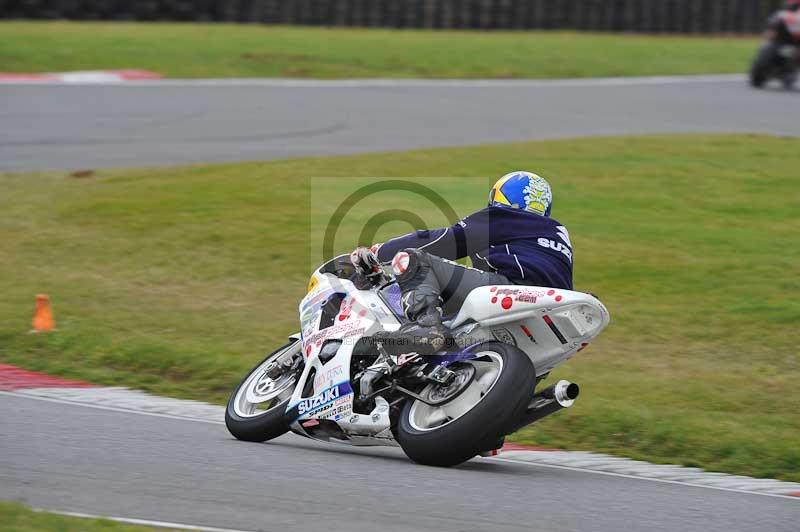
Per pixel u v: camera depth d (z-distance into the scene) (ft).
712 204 157.89
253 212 146.72
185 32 309.01
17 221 143.13
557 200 156.76
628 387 95.66
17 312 109.29
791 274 127.44
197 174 165.58
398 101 240.53
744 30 375.86
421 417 65.31
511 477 65.51
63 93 230.48
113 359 96.99
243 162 175.22
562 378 98.27
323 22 340.39
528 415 65.31
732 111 242.37
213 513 52.60
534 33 354.54
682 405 91.71
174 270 127.44
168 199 152.25
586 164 178.81
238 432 72.64
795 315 114.11
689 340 109.29
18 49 266.16
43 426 71.46
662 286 123.85
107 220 143.74
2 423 71.51
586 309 64.44
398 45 310.45
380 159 176.96
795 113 242.58
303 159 176.24
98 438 68.80
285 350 75.82
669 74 298.97
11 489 55.36
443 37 331.98
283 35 315.37
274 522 51.44
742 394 94.48
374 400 66.80
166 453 65.62
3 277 122.52
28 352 98.94
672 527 55.31
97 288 120.26
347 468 64.13
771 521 58.34
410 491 58.85
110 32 300.20
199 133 199.11
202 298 118.93
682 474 72.23
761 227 147.13
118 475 59.26
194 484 58.18
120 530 47.32
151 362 96.22
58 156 177.47
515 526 53.21
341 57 287.69
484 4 350.84
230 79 256.93
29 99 222.69
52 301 114.73
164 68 262.06
